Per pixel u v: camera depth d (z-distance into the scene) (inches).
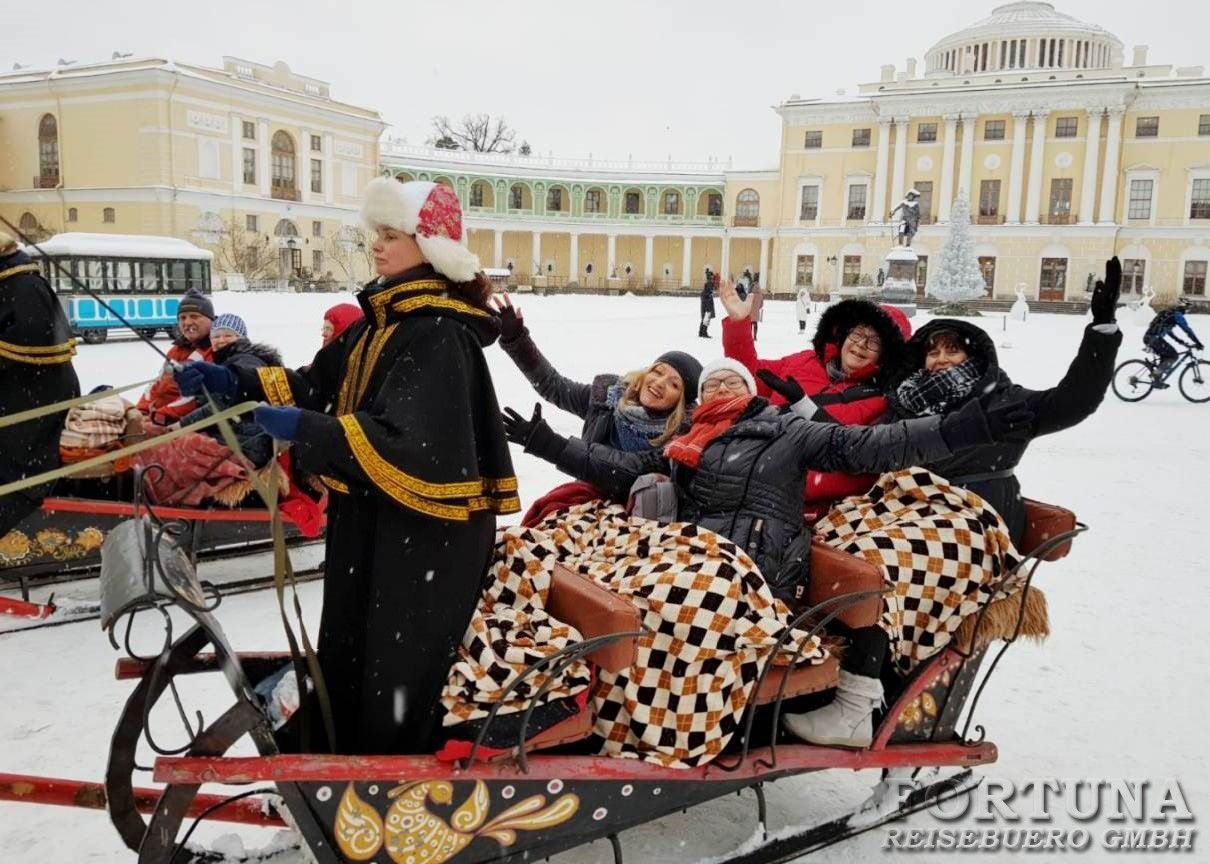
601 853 119.0
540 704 96.4
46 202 1935.3
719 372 134.7
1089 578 230.5
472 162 2613.2
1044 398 109.2
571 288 2517.2
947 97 2217.0
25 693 156.1
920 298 2177.7
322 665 97.2
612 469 135.0
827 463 118.4
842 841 123.3
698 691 102.0
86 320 757.3
